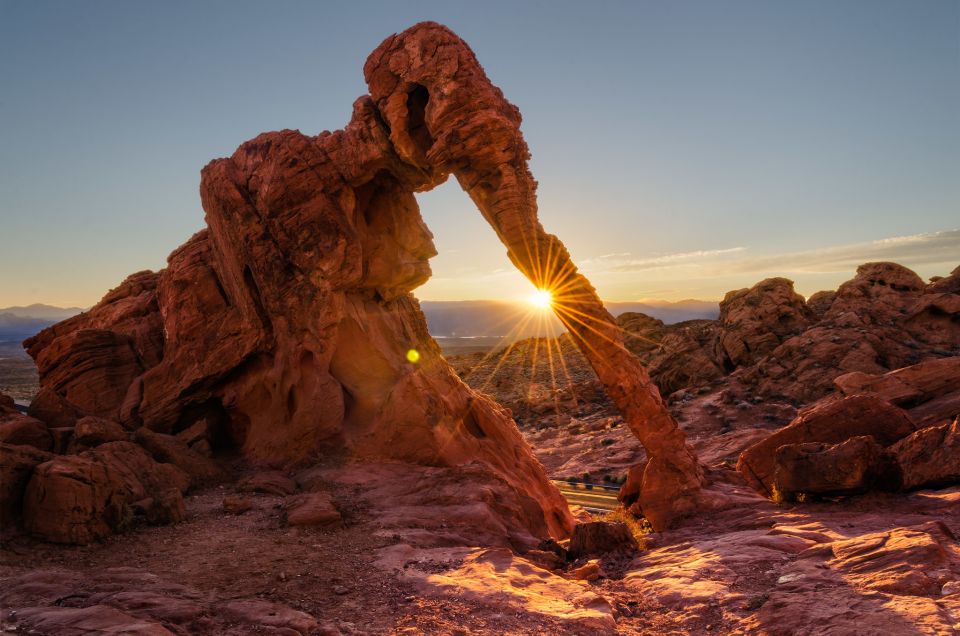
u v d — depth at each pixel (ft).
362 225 75.51
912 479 43.19
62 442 54.44
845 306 157.38
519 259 57.88
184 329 75.92
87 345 80.84
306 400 67.62
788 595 24.47
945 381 74.23
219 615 24.59
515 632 23.80
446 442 63.72
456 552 36.50
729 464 102.22
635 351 243.19
